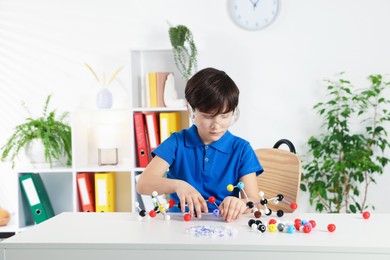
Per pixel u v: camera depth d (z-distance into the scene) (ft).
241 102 10.44
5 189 10.92
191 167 5.57
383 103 10.24
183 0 10.44
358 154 9.73
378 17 10.18
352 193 10.37
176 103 9.77
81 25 10.69
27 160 10.78
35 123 10.05
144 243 3.57
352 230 3.95
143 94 10.53
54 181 10.89
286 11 10.31
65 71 10.76
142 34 10.57
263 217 4.55
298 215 4.63
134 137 9.78
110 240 3.67
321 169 10.06
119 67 10.65
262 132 10.44
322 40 10.28
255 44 10.36
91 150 10.70
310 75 10.33
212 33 10.40
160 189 5.00
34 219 9.97
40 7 10.78
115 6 10.62
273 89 10.39
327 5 10.25
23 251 3.66
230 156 5.55
